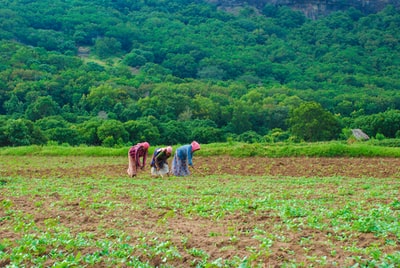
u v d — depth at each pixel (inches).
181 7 6589.6
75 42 4909.0
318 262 322.7
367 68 4756.4
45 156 1247.5
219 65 4589.1
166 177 815.1
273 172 908.6
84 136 2117.4
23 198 576.4
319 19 6254.9
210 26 5851.4
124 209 507.8
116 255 346.3
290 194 597.9
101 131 2107.5
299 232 401.7
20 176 852.6
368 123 2411.4
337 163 1024.2
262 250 346.0
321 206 509.4
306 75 4534.9
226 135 2578.7
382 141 1581.0
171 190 637.9
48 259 346.6
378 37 5492.1
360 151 1146.7
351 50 5137.8
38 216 474.0
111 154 1251.8
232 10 6761.8
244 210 486.3
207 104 2878.9
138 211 496.4
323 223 428.8
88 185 692.1
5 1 5374.0
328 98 3467.0
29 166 1023.0
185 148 830.5
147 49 4955.7
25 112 2613.2
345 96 3427.7
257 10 6761.8
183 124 2559.1
